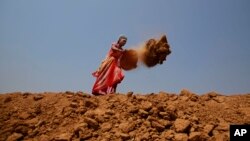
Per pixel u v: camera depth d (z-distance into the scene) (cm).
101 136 705
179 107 849
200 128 740
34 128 757
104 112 796
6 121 789
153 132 708
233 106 881
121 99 870
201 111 842
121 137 687
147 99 862
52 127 761
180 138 684
